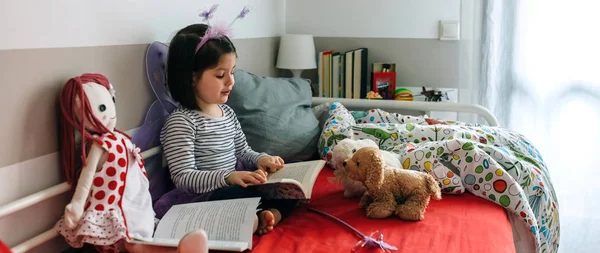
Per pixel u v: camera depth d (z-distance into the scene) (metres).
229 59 1.43
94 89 1.12
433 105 2.11
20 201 1.03
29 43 1.07
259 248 1.24
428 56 2.43
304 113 1.95
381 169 1.42
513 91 2.33
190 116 1.44
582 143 2.32
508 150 1.74
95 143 1.12
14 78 1.05
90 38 1.24
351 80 2.40
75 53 1.19
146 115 1.46
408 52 2.45
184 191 1.44
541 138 2.35
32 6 1.07
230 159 1.54
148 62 1.45
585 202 2.34
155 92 1.48
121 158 1.15
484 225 1.39
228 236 1.21
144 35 1.44
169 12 1.55
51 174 1.15
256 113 1.79
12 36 1.03
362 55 2.39
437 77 2.43
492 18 2.27
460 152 1.64
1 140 1.03
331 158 1.84
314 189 1.68
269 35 2.34
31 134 1.10
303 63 2.35
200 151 1.46
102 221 1.11
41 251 1.15
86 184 1.09
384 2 2.43
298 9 2.53
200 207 1.33
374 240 1.23
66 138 1.14
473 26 2.28
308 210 1.50
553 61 2.29
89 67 1.24
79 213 1.07
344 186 1.58
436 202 1.56
